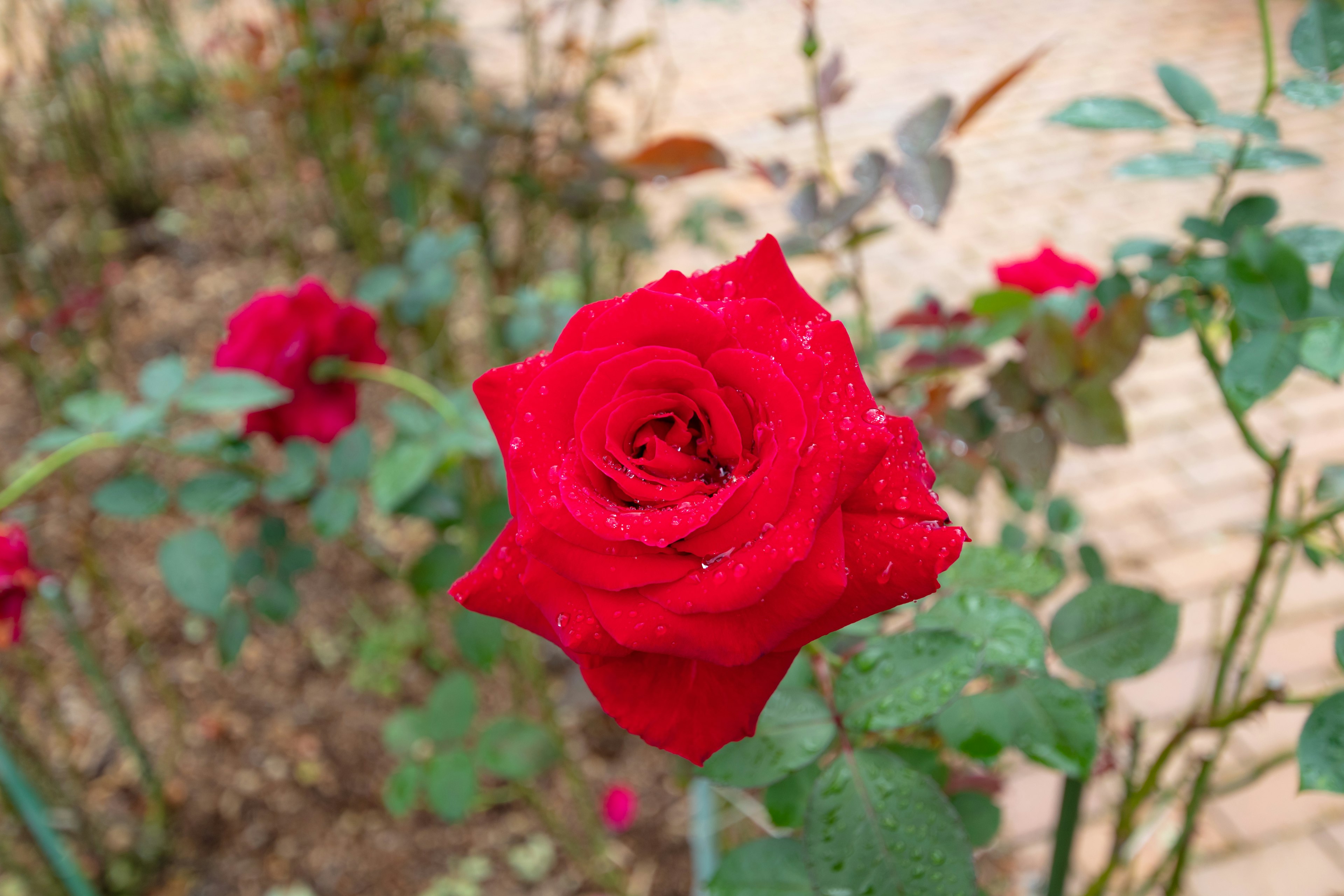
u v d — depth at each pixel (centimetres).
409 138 141
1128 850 83
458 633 84
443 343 134
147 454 141
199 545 75
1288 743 111
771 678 48
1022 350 72
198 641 124
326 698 119
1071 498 142
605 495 48
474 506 87
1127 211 204
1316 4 58
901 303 183
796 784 60
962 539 47
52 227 183
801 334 49
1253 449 59
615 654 47
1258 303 55
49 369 150
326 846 107
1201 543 137
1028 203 209
